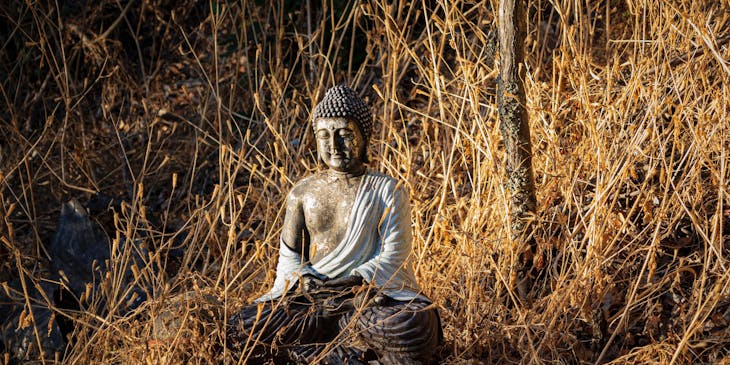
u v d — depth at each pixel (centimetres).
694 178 426
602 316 402
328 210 401
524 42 424
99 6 810
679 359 371
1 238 418
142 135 722
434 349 391
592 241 413
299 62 702
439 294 446
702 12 485
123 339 415
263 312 392
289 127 550
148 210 606
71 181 661
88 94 802
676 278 395
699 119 420
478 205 454
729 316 399
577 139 477
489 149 446
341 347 388
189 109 748
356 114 395
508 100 423
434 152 543
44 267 550
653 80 473
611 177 423
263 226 553
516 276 437
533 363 390
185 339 384
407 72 679
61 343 458
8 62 786
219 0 740
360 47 685
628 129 431
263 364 390
